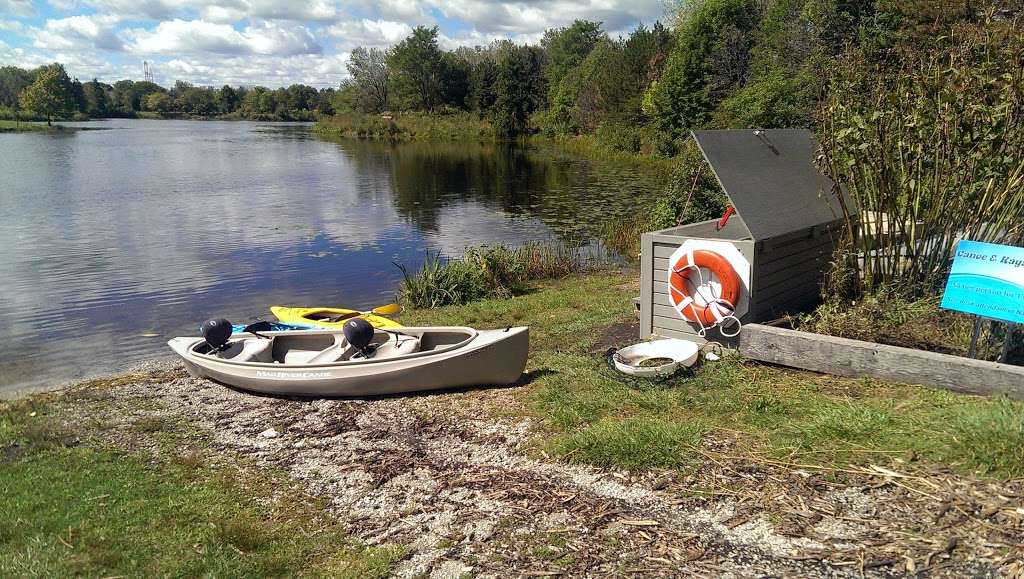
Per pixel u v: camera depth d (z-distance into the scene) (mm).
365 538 4043
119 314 11344
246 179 31578
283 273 14102
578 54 86000
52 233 18203
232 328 8047
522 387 6520
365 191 27453
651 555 3480
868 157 6176
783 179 6965
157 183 29766
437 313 10805
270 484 4898
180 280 13516
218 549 3955
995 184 5852
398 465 5004
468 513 4164
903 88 6188
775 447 4406
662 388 5805
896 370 5301
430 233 18359
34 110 94062
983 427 4031
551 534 3787
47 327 10680
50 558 3855
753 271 6316
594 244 16453
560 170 35500
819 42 24953
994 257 4797
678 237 6770
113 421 6504
